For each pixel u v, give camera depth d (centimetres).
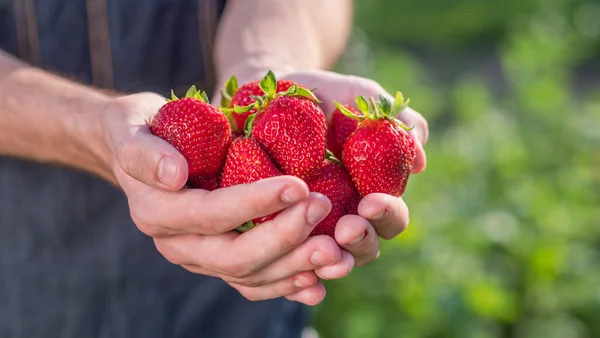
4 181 69
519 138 142
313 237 55
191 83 73
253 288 59
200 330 72
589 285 114
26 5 69
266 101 60
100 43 70
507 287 113
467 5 325
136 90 71
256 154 57
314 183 59
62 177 69
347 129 62
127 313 71
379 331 103
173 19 71
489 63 288
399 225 57
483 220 118
